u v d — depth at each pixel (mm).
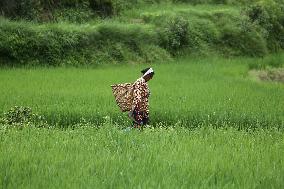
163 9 134125
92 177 20484
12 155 23672
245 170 22734
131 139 30047
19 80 61656
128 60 99938
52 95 50844
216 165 23375
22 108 39438
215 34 127688
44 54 88438
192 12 130875
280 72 100562
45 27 90812
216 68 90062
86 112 42906
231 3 156750
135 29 106000
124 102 38500
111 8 118500
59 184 19359
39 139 28922
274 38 147625
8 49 83938
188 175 21188
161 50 109250
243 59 117250
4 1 96438
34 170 21266
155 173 21500
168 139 30422
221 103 49531
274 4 157875
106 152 26062
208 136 32656
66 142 27953
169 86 62469
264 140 32219
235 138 32531
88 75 70875
